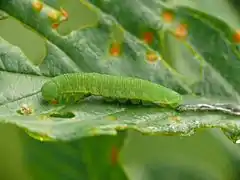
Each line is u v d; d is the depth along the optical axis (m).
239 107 0.11
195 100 0.11
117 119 0.10
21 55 0.11
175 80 0.11
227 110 0.11
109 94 0.11
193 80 0.11
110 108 0.11
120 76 0.11
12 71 0.11
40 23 0.11
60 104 0.11
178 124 0.10
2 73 0.11
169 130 0.10
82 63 0.11
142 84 0.11
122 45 0.11
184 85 0.11
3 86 0.11
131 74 0.11
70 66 0.11
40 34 0.11
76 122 0.10
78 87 0.11
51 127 0.09
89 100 0.11
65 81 0.11
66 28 0.11
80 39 0.11
